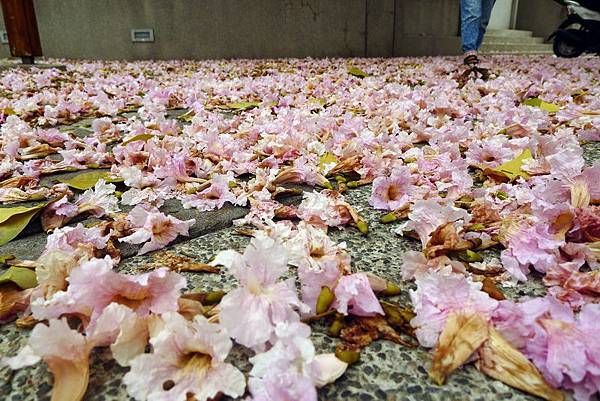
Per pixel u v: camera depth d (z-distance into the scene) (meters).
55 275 0.41
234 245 0.58
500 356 0.34
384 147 0.92
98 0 3.95
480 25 2.57
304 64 3.65
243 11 4.21
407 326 0.40
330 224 0.61
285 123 1.13
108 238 0.54
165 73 2.96
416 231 0.54
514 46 5.92
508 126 1.08
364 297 0.40
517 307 0.35
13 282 0.43
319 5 4.46
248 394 0.33
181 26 4.10
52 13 3.94
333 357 0.35
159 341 0.32
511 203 0.62
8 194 0.69
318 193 0.68
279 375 0.29
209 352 0.32
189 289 0.47
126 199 0.68
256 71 3.00
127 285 0.37
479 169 0.85
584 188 0.54
